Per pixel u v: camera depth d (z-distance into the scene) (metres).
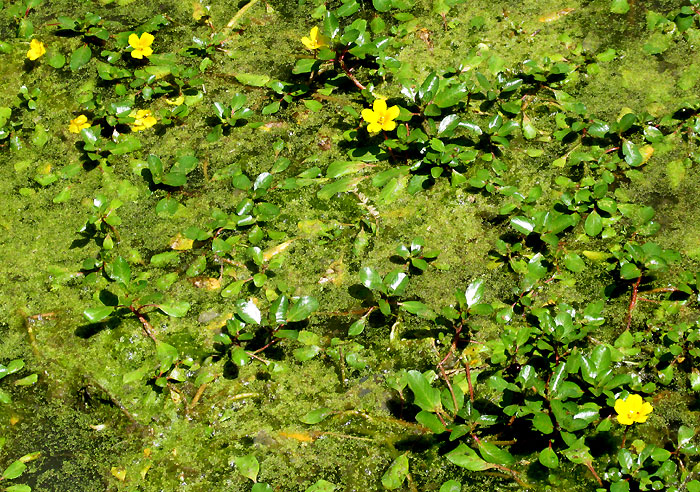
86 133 2.07
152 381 1.94
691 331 1.92
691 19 2.11
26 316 1.98
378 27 2.16
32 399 1.94
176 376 1.93
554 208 2.00
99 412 1.93
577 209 2.00
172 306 1.97
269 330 1.94
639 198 2.01
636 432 1.89
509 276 1.97
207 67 2.14
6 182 2.07
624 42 2.12
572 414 1.88
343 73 2.12
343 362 1.94
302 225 2.02
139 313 1.97
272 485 1.89
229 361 1.94
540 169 2.03
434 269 1.98
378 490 1.88
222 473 1.89
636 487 1.86
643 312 1.95
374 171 2.05
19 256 2.02
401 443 1.90
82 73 2.15
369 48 2.09
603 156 2.03
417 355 1.94
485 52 2.12
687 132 2.04
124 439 1.92
